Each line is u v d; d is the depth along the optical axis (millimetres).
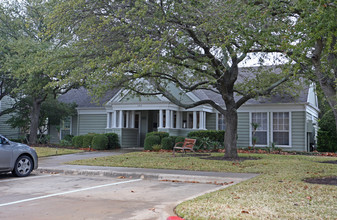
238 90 16641
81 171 11961
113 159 15188
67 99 28484
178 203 6543
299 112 20359
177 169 11984
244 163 13148
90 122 26312
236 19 10453
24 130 28906
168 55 12117
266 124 21344
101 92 13336
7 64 19156
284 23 10352
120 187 9031
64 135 27938
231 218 5223
